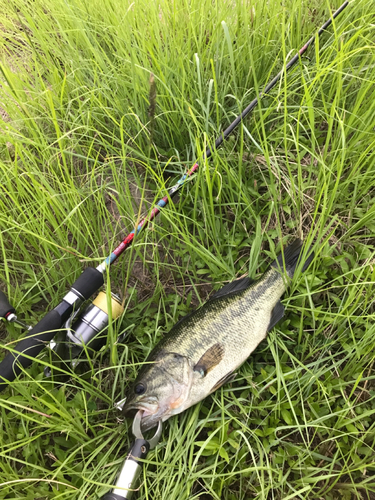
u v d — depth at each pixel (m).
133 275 0.67
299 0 0.69
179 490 0.51
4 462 0.54
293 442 0.54
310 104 0.52
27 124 0.66
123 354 0.56
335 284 0.61
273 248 0.61
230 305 0.55
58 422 0.53
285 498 0.47
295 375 0.56
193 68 0.70
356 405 0.52
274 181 0.69
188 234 0.61
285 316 0.61
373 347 0.53
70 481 0.53
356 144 0.64
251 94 0.72
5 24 0.90
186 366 0.52
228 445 0.54
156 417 0.51
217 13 0.72
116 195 0.74
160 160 0.73
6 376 0.48
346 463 0.50
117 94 0.73
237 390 0.57
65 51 0.79
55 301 0.64
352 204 0.63
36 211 0.63
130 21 0.74
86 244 0.68
